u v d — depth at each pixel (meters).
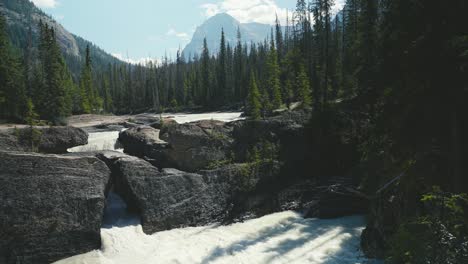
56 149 23.88
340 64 43.28
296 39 65.94
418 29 8.81
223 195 23.05
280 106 47.97
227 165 24.84
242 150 26.47
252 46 110.75
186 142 24.81
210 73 92.56
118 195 22.59
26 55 66.88
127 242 18.00
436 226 6.55
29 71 61.97
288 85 49.06
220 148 25.88
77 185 17.56
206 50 88.06
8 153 16.41
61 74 60.62
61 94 48.78
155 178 21.12
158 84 104.56
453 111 8.70
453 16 8.19
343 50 47.41
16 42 164.38
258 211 23.22
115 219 19.97
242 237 19.27
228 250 17.53
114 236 18.17
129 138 26.80
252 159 26.03
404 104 9.74
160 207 20.36
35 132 22.91
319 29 45.53
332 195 23.00
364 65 13.50
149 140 25.47
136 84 110.75
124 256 16.92
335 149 28.45
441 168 9.73
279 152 27.03
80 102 66.38
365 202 22.39
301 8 60.47
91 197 17.58
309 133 28.80
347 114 29.25
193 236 19.47
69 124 45.41
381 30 10.26
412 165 10.24
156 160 24.12
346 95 30.70
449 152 9.30
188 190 21.95
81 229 16.95
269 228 20.56
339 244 17.77
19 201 15.91
